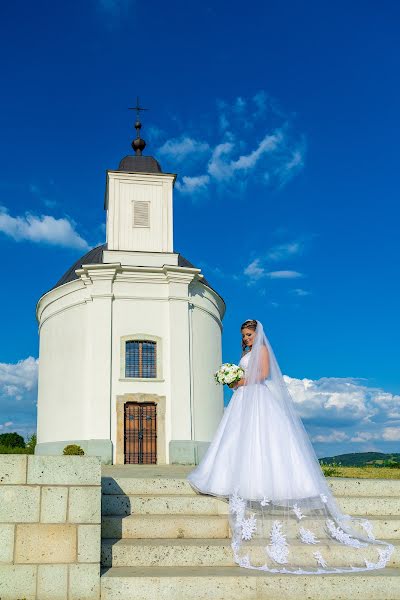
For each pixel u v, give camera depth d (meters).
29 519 5.50
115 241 27.55
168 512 6.77
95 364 24.98
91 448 23.92
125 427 24.84
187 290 26.56
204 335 27.42
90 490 5.62
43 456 5.64
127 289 26.14
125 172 28.22
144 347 25.88
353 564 6.10
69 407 25.30
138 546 5.97
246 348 7.60
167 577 5.45
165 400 25.19
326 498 6.45
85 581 5.42
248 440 6.62
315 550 6.07
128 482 7.14
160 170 29.62
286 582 5.52
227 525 6.52
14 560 5.41
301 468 6.54
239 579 5.49
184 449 24.36
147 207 28.22
